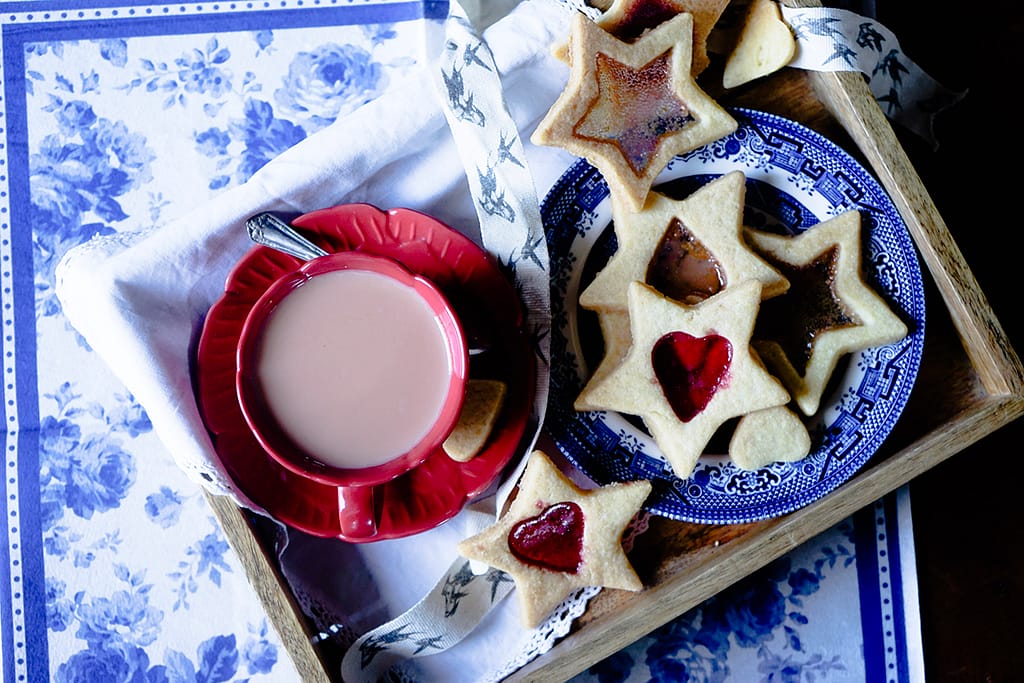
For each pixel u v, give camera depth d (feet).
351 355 2.07
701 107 2.11
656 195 2.14
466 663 2.24
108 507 2.35
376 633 2.15
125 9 2.39
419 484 2.13
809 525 2.13
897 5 2.50
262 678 2.34
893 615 2.35
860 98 2.15
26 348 2.36
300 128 2.38
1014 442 2.41
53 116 2.38
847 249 2.14
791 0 2.15
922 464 2.13
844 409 2.16
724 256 2.11
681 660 2.35
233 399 2.14
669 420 2.10
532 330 2.12
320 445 2.06
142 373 2.11
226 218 2.14
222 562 2.35
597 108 2.10
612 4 2.17
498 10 2.30
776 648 2.35
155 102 2.38
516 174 2.09
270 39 2.39
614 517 2.12
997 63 2.49
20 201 2.37
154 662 2.33
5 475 2.35
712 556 2.17
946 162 2.48
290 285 2.06
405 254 2.14
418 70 2.38
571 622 2.17
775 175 2.18
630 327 2.12
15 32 2.39
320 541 2.24
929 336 2.21
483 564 2.17
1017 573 2.39
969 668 2.38
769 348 2.13
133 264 2.12
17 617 2.34
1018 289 2.47
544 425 2.15
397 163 2.21
